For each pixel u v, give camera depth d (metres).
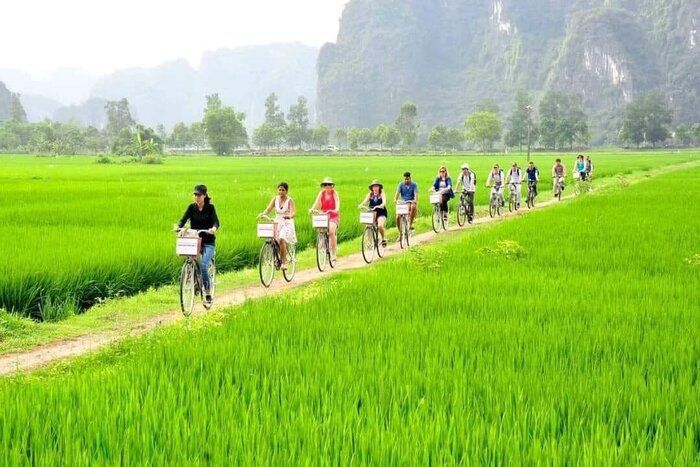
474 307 9.34
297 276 15.38
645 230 18.08
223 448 4.69
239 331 8.13
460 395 5.65
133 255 14.05
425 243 20.23
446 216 23.39
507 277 11.56
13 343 9.86
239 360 6.83
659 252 14.19
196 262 11.83
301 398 5.64
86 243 15.53
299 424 5.07
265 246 14.01
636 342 7.24
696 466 4.39
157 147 143.50
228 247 16.22
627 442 4.72
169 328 9.14
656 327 7.84
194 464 4.44
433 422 5.06
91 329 10.83
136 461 4.59
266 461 4.45
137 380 6.15
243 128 174.50
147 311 11.97
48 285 11.98
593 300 9.58
